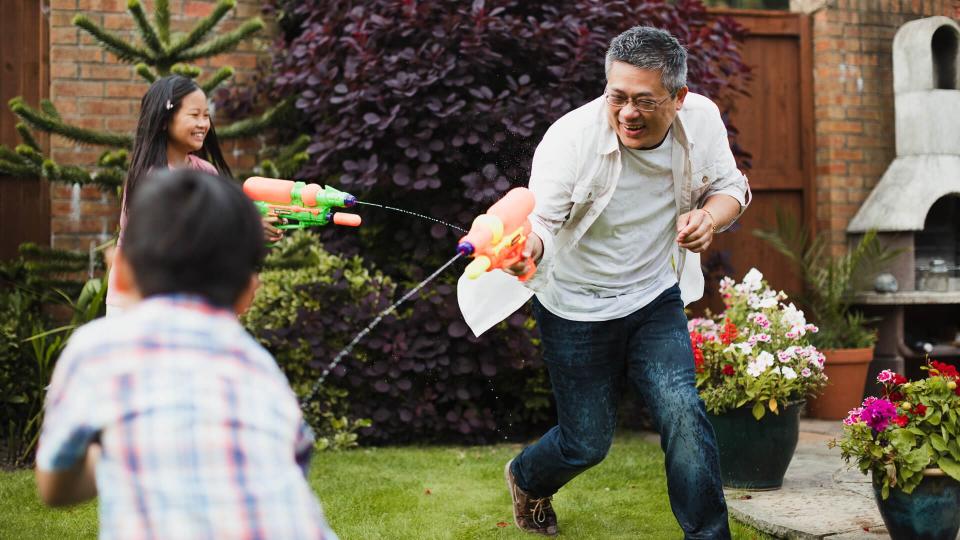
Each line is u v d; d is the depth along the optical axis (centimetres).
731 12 663
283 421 148
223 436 141
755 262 673
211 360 146
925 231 677
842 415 591
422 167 513
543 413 573
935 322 704
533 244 267
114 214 569
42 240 588
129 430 140
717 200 311
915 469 301
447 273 550
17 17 587
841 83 670
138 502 138
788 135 678
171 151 348
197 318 149
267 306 518
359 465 461
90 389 142
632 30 280
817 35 673
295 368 515
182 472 139
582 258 308
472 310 316
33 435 471
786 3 982
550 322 313
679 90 281
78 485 153
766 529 347
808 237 675
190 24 588
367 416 521
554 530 350
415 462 470
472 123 516
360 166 520
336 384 517
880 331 648
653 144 292
